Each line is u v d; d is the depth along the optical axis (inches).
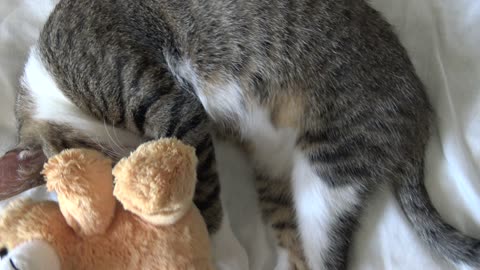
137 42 17.5
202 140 17.7
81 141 18.4
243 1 17.0
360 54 16.6
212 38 17.3
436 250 17.6
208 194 17.7
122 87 17.3
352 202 17.8
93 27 17.5
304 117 17.5
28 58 19.5
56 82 18.2
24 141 18.7
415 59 18.9
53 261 13.1
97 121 18.4
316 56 16.8
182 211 13.8
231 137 19.7
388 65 16.9
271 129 18.5
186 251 14.2
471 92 18.0
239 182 20.1
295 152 18.5
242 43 17.2
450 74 18.4
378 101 16.8
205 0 17.2
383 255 17.9
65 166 13.2
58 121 18.5
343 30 16.6
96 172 13.5
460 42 18.6
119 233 13.8
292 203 19.1
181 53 17.7
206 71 17.7
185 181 13.5
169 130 17.3
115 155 18.2
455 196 17.6
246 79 17.6
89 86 17.7
